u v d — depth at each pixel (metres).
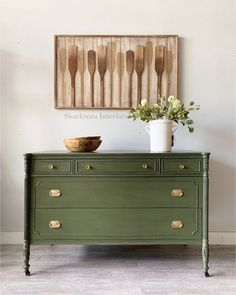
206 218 2.10
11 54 2.69
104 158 2.12
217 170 2.69
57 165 2.12
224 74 2.69
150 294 1.82
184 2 2.67
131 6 2.67
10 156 2.69
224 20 2.68
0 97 2.69
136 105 2.66
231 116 2.69
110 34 2.67
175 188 2.13
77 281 2.00
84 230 2.12
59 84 2.67
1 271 2.16
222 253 2.50
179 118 2.31
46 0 2.67
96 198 2.12
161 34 2.67
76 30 2.67
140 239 2.12
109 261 2.35
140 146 2.68
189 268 2.21
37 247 2.65
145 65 2.66
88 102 2.68
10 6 2.67
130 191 2.13
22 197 2.70
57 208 2.12
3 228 2.69
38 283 1.97
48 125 2.69
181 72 2.68
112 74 2.67
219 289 1.89
